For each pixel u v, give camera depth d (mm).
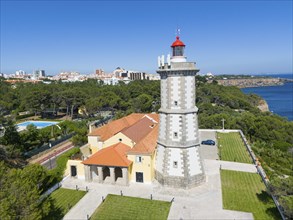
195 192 37500
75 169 44406
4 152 50281
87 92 132000
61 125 84125
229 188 39000
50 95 123438
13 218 22312
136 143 44688
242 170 46531
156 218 31703
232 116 100000
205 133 77188
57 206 34812
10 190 24594
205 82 189875
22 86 162250
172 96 36719
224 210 33000
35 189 26891
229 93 162000
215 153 57156
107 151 42250
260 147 74688
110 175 41281
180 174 38031
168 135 37875
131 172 41125
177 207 33906
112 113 123500
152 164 41125
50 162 56969
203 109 117875
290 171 58375
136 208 34031
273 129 89125
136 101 118938
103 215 32688
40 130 73375
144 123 56531
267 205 33969
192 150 38156
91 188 40000
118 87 145000
